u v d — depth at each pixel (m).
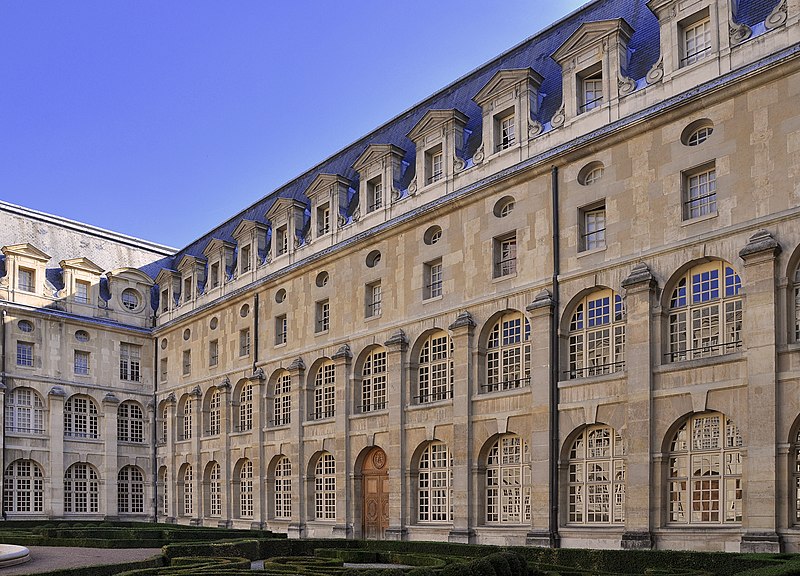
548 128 32.25
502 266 33.69
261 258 48.62
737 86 25.91
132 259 61.91
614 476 28.25
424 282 36.59
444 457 34.91
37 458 50.88
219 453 49.12
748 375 24.38
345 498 38.59
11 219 55.91
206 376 51.56
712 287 26.53
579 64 31.42
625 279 28.14
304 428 42.38
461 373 33.44
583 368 29.80
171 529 39.62
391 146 39.47
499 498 32.12
